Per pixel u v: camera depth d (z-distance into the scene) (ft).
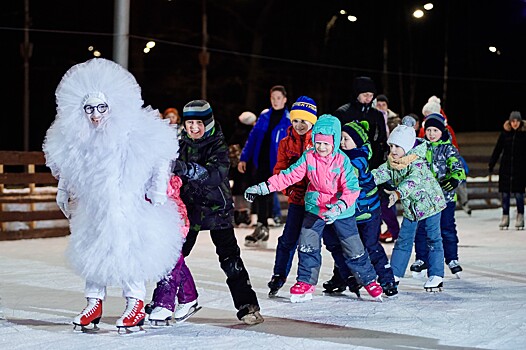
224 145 20.27
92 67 18.42
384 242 39.70
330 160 22.65
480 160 69.92
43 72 110.73
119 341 18.35
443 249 27.50
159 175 18.38
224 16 118.83
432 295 24.93
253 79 117.19
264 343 18.25
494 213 60.85
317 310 22.34
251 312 20.31
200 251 36.35
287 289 26.09
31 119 111.04
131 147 18.15
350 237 23.34
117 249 18.01
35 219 42.27
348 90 120.47
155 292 20.02
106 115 18.20
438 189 25.36
